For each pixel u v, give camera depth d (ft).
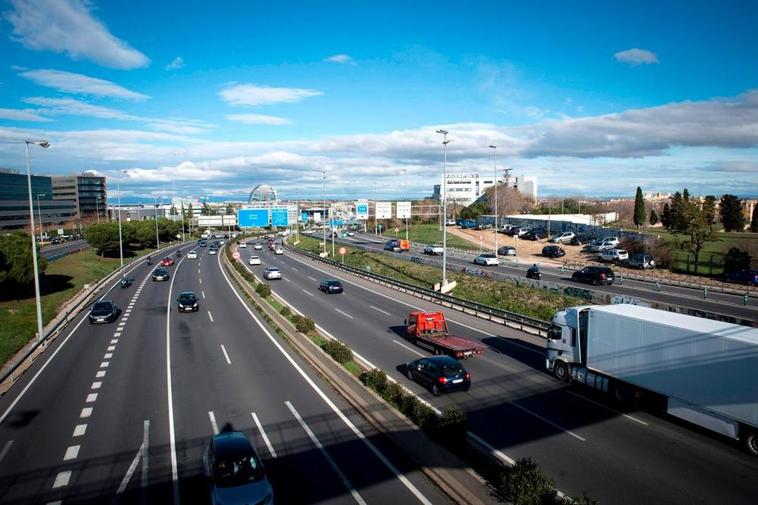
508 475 41.19
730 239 249.96
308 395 69.51
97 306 125.08
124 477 47.85
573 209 445.37
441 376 67.41
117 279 207.31
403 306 139.74
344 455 51.34
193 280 201.36
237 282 191.01
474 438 54.49
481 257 214.07
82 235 449.89
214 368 82.94
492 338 101.19
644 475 46.11
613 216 418.92
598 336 66.28
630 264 189.98
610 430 56.34
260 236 561.02
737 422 49.96
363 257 258.78
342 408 64.44
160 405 66.33
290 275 214.28
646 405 62.18
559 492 43.14
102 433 57.82
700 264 188.96
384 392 65.51
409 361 85.20
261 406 65.46
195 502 43.37
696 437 54.44
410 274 197.98
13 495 44.91
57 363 87.81
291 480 46.42
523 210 442.91
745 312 114.42
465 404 64.95
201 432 57.67
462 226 411.75
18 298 155.53
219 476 42.24
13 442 55.88
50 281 185.78
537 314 124.47
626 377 61.82
